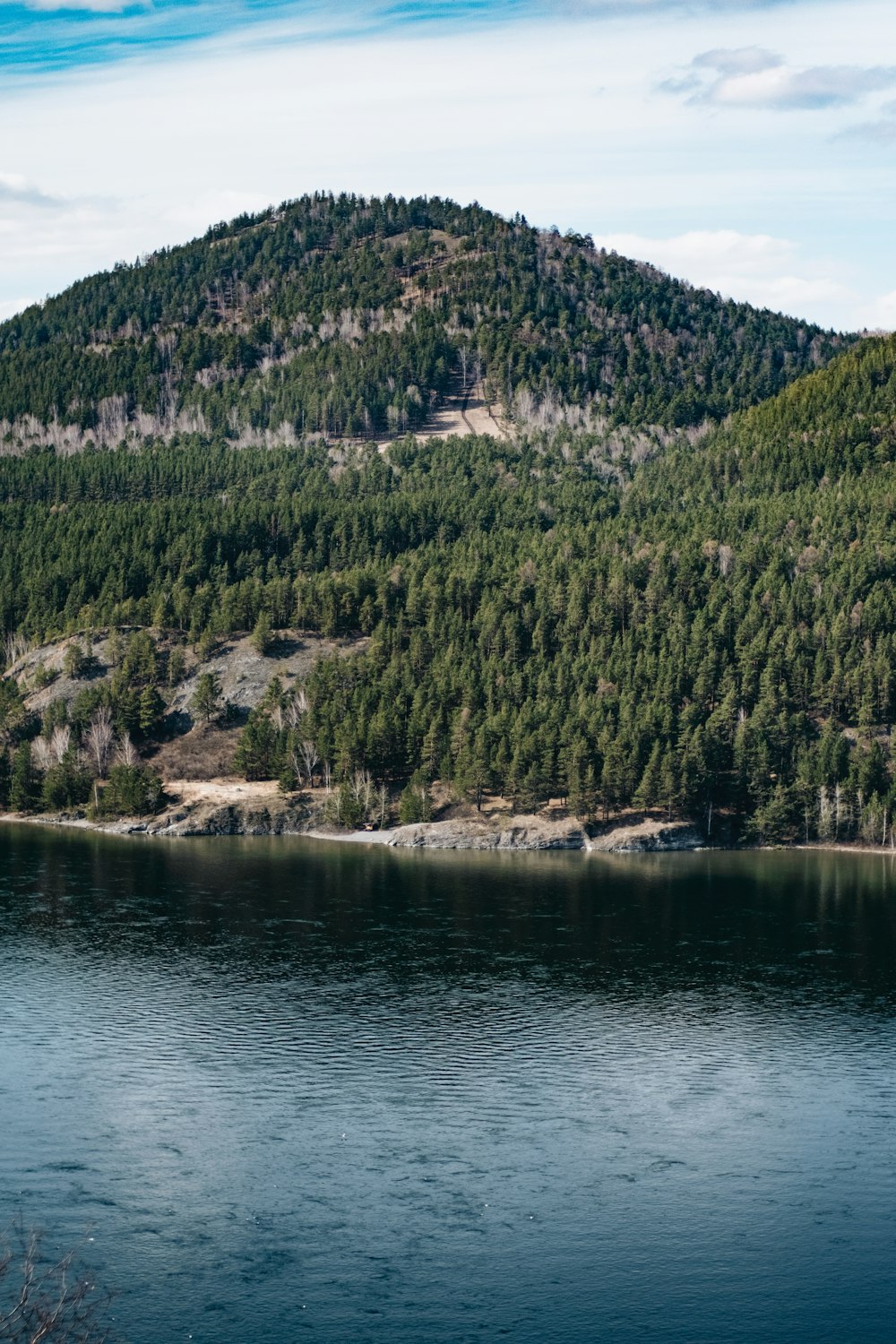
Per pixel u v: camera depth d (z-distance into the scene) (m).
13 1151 95.75
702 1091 109.00
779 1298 79.06
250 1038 120.50
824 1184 92.50
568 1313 77.19
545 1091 108.75
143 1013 127.12
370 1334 74.69
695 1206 89.12
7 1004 129.38
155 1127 100.44
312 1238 84.31
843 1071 113.75
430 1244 84.06
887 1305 78.62
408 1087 109.44
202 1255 82.06
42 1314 65.06
